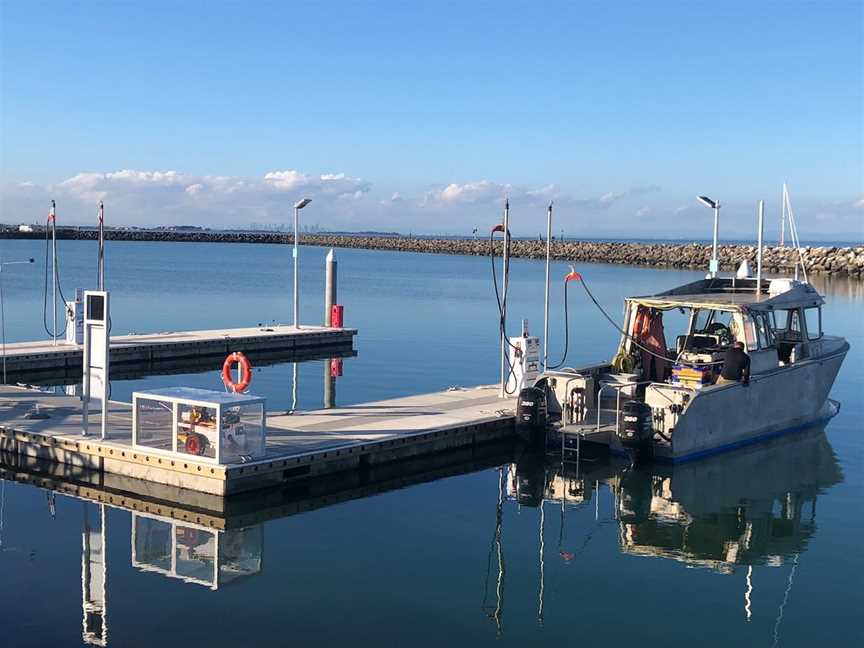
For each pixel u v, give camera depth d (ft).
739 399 51.65
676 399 48.03
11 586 30.32
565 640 27.07
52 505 39.81
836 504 42.75
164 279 200.03
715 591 31.50
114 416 50.55
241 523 38.24
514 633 27.45
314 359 86.99
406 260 324.80
